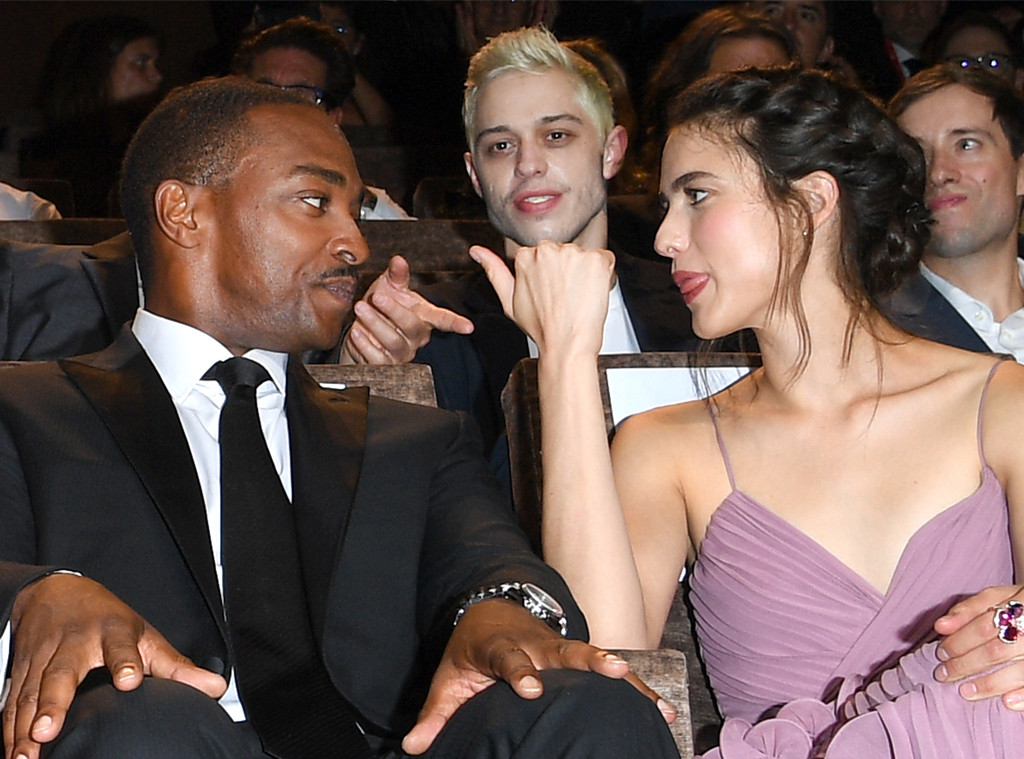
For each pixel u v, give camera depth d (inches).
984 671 58.7
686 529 71.9
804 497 68.4
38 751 45.4
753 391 73.0
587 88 101.5
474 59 104.0
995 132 97.1
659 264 102.2
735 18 122.3
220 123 64.9
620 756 47.8
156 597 57.5
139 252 66.7
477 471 66.7
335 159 65.7
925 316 93.8
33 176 169.8
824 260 68.8
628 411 75.8
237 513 59.5
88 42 170.1
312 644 58.2
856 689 64.1
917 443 67.9
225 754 46.3
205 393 63.3
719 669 69.4
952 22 155.6
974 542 65.9
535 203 100.5
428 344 97.1
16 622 50.6
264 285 64.1
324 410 65.4
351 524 61.7
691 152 67.9
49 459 58.8
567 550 66.9
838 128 67.6
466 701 51.9
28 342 80.7
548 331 69.5
